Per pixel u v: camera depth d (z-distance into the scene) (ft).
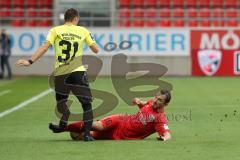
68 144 95.35
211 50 249.14
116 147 91.66
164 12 273.33
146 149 90.17
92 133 98.58
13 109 147.33
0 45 239.71
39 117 132.57
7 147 93.76
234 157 84.23
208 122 122.11
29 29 251.39
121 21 270.67
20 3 278.26
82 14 261.03
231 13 273.75
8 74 241.55
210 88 199.41
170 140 98.07
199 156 84.99
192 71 250.16
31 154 87.61
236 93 183.52
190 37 249.96
